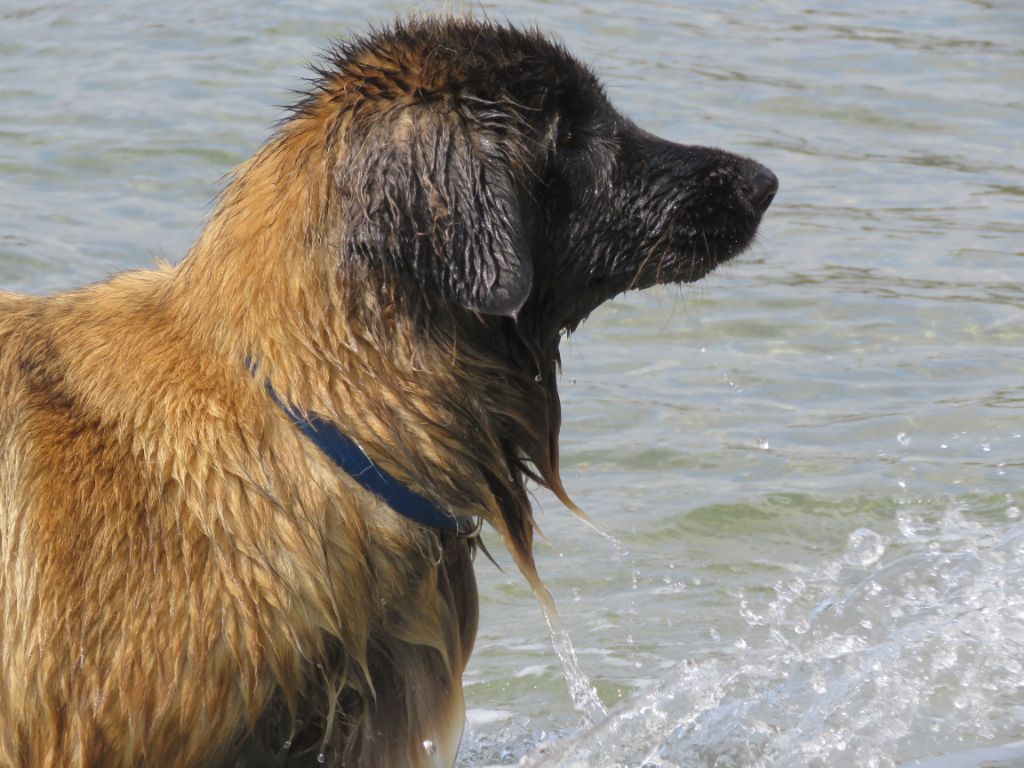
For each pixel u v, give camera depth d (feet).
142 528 24.79
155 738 24.70
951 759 29.17
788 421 46.91
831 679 34.01
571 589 38.81
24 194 59.16
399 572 26.43
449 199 24.66
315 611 25.29
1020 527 39.78
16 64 74.69
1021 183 66.28
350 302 25.52
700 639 36.17
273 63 74.43
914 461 43.98
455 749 28.37
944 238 60.54
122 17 82.33
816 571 38.78
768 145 69.10
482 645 36.63
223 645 24.66
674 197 28.89
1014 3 93.71
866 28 88.33
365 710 26.84
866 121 73.20
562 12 85.81
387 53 26.86
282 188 26.35
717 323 53.98
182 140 64.64
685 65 78.95
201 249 27.07
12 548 25.17
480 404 26.99
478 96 26.43
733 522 41.27
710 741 31.99
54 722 24.76
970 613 36.09
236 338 25.90
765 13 90.53
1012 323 53.36
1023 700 32.83
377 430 25.68
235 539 24.81
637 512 41.86
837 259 58.65
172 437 25.25
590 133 28.45
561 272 28.50
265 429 25.41
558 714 33.88
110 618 24.57
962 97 76.84
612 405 48.03
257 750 26.16
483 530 41.91
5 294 28.37
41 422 25.81
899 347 51.90
